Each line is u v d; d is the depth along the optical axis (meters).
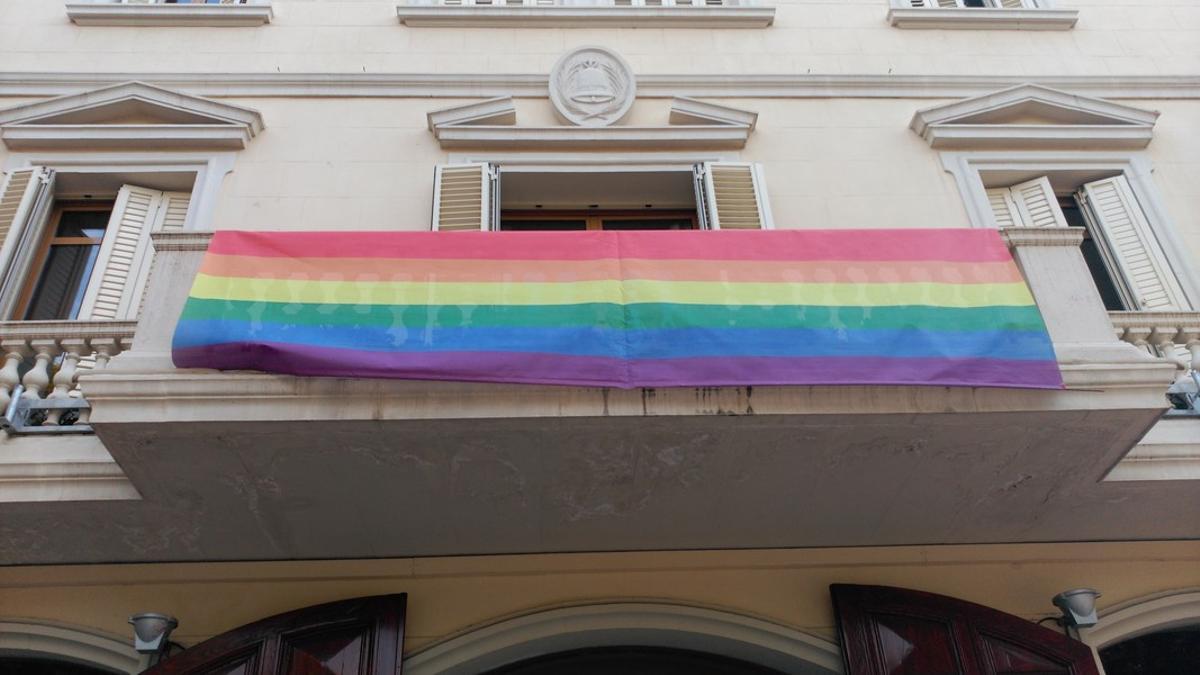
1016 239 4.63
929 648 4.83
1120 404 4.16
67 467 4.35
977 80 7.25
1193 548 5.42
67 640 4.75
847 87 7.16
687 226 6.79
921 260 4.45
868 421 4.15
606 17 7.39
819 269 4.38
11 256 5.77
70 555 4.87
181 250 4.41
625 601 5.01
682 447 4.27
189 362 3.91
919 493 4.75
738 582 5.14
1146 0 7.98
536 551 5.13
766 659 5.10
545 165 6.52
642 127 6.61
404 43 7.23
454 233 4.37
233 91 6.79
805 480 4.58
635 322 4.14
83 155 6.33
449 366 3.95
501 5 7.47
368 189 6.38
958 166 6.78
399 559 5.08
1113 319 5.23
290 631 4.64
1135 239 6.53
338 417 3.91
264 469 4.21
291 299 4.09
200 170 6.35
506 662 5.03
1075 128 6.87
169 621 4.55
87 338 4.83
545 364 3.99
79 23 7.05
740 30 7.52
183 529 4.66
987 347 4.18
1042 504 4.91
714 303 4.22
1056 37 7.68
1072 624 4.96
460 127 6.55
